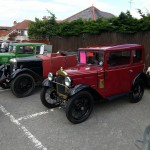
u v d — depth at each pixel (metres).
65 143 4.39
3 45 13.82
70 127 5.09
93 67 5.82
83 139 4.54
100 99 5.82
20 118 5.63
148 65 8.77
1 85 8.28
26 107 6.43
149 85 7.50
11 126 5.17
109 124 5.21
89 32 11.45
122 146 4.25
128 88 6.27
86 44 11.87
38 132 4.86
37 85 8.38
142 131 4.84
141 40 8.95
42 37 18.38
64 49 13.80
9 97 7.46
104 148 4.20
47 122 5.37
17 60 7.60
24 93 7.45
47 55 8.34
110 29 10.16
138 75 6.41
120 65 5.98
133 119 5.48
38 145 4.33
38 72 8.01
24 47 10.02
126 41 9.59
